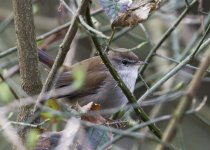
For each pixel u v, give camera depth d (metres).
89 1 7.54
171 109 12.91
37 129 7.64
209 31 10.66
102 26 13.38
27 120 7.78
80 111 7.99
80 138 7.60
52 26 14.35
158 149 8.26
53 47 12.09
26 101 7.62
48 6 14.96
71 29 7.64
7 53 10.89
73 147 7.54
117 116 9.45
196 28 14.54
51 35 11.81
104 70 11.77
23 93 7.84
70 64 11.81
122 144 13.27
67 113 7.51
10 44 13.36
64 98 11.32
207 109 13.02
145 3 8.05
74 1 10.84
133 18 7.96
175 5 12.22
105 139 7.96
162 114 13.13
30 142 7.48
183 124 14.33
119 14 7.97
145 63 10.88
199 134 14.24
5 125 7.23
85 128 7.90
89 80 11.55
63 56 7.76
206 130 14.27
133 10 7.99
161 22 14.30
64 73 10.77
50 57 10.39
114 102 11.81
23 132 7.75
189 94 8.48
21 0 7.80
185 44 14.22
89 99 11.62
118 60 11.80
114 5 8.02
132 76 11.84
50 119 7.65
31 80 8.00
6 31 13.56
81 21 7.46
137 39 12.25
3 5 14.98
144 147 11.15
